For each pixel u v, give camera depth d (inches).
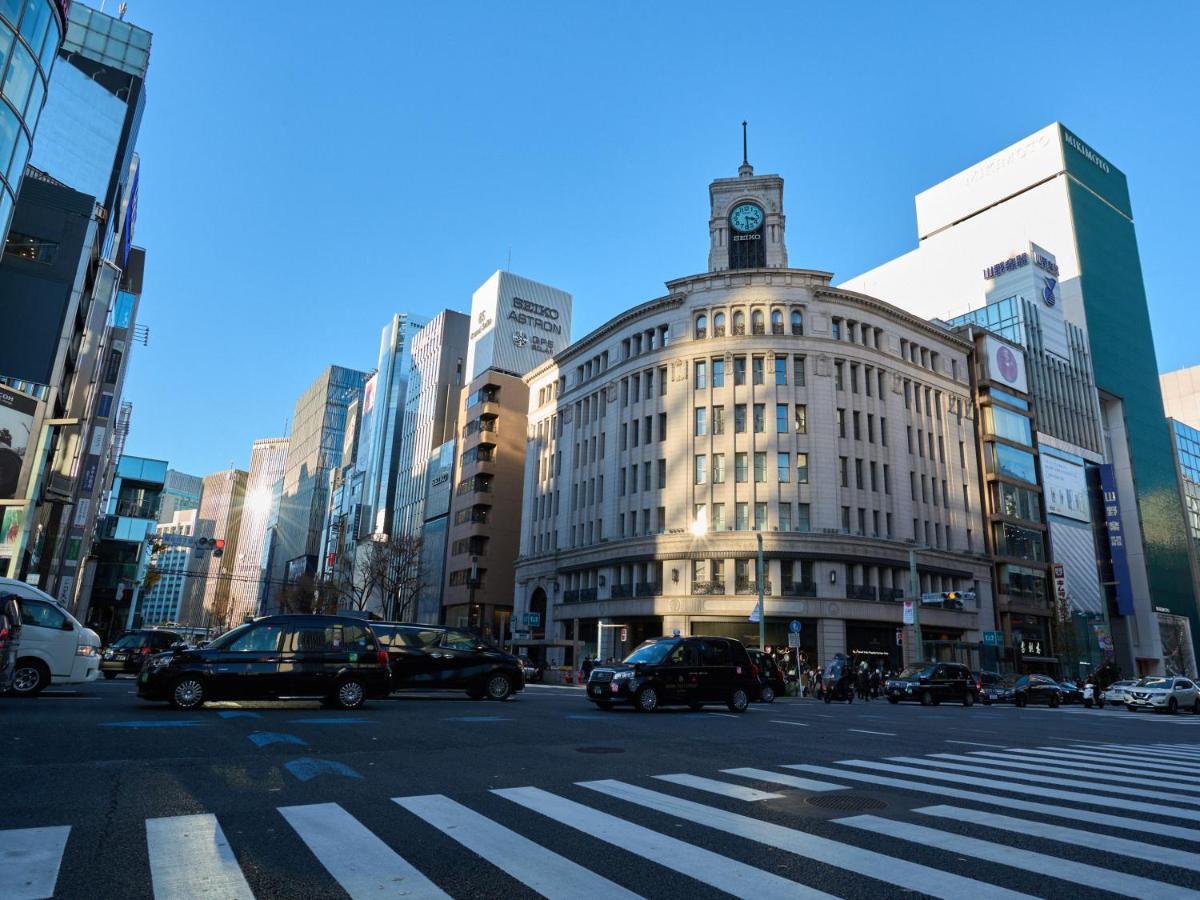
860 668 1379.2
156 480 3093.0
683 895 160.7
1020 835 220.5
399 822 218.1
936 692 1172.5
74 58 1608.0
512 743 403.9
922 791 291.4
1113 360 3218.5
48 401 1261.1
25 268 1262.3
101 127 1624.0
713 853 193.2
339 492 5221.5
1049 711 1117.7
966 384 2306.8
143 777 273.0
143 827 205.5
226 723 446.9
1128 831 229.5
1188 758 447.2
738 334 1950.1
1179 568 3166.8
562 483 2289.6
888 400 2000.5
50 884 157.5
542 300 3442.4
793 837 211.3
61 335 1279.5
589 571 2074.3
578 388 2294.5
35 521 1373.0
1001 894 165.5
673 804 251.9
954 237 3612.2
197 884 161.0
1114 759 427.5
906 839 212.2
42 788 248.5
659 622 1846.7
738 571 1770.4
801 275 1998.0
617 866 180.5
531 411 2549.2
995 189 3582.7
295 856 183.0
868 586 1802.4
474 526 2753.4
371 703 649.0
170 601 6722.4
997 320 2913.4
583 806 245.4
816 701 1192.2
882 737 512.1
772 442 1852.9
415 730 446.0
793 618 1733.5
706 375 1942.7
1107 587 2832.2
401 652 704.4
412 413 4005.9
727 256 2330.2
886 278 3747.5
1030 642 2226.9
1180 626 3026.6
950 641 1994.3
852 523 1831.9
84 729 394.3
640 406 2039.9
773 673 1057.5
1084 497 2723.9
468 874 172.2
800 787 291.7
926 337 2208.4
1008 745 492.1
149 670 536.4
